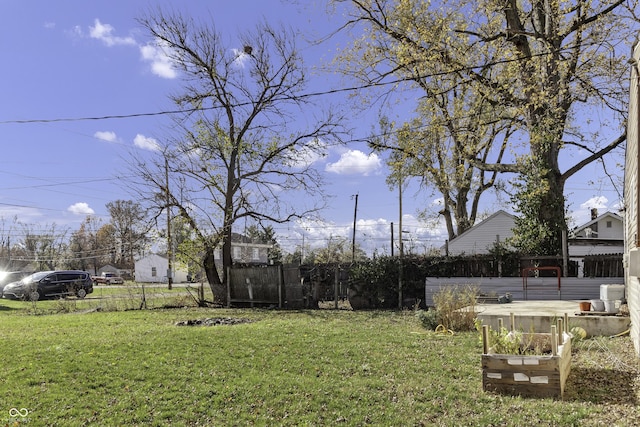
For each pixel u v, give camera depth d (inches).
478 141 728.3
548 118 583.5
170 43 785.6
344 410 219.8
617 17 536.1
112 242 2518.5
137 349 338.6
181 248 811.4
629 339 357.1
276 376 272.7
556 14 560.4
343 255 1729.8
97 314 665.0
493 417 201.3
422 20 601.0
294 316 593.3
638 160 275.4
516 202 679.7
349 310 677.3
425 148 790.5
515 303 546.9
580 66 585.0
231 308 751.1
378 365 294.2
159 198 813.2
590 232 1320.1
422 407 219.6
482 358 238.7
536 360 228.2
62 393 248.1
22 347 350.6
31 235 2375.7
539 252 649.0
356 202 1780.3
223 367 292.0
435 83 721.6
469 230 1259.8
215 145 832.3
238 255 2038.6
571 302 552.4
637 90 285.9
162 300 861.2
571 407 207.9
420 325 462.9
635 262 268.1
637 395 223.3
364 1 626.8
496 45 606.5
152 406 231.1
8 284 1125.1
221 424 209.8
